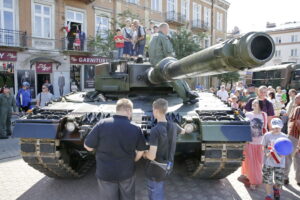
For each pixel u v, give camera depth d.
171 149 3.53
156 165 3.42
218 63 2.81
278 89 12.41
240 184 5.34
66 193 4.84
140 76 5.88
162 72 4.35
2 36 15.95
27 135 4.26
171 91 6.30
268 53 2.47
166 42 5.81
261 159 5.05
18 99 10.90
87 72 19.94
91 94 6.16
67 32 18.56
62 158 4.61
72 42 18.67
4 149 7.90
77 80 19.70
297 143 5.33
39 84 17.72
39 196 4.71
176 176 5.66
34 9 17.14
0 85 16.05
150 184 3.54
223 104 5.44
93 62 19.84
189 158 5.76
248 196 4.78
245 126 4.31
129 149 3.19
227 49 2.57
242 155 4.37
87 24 19.95
